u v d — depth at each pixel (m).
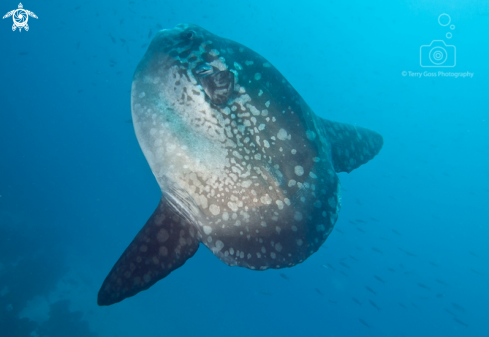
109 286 2.02
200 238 2.12
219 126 2.07
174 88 2.10
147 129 2.11
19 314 16.83
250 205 2.08
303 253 2.09
